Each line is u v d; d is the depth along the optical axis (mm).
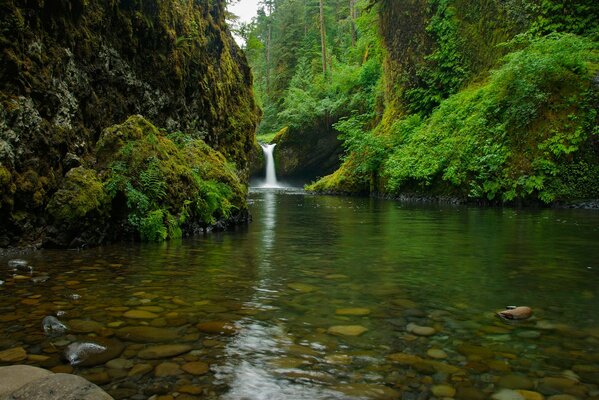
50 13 5180
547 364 1821
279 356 1899
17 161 4449
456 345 2031
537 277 3451
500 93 12953
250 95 14570
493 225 7254
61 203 4656
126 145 5617
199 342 2053
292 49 43688
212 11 11586
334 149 30141
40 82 4910
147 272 3580
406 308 2617
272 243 5328
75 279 3295
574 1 13570
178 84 8719
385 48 21234
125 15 7020
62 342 2025
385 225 7418
